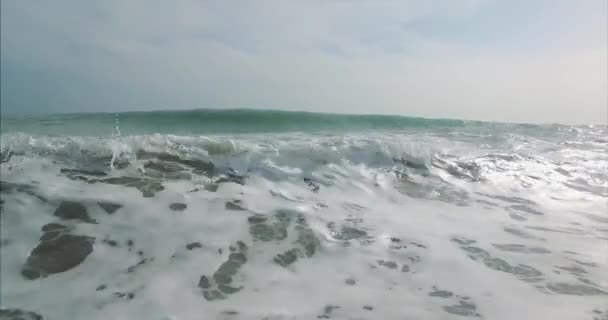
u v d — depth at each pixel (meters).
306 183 4.60
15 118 10.32
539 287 2.66
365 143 6.02
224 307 2.48
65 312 2.47
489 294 2.59
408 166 5.39
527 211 4.13
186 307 2.49
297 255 3.12
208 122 11.09
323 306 2.48
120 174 4.33
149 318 2.39
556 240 3.42
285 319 2.35
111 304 2.54
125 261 2.99
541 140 8.09
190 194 4.00
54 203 3.59
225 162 4.93
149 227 3.38
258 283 2.75
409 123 12.09
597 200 4.49
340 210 3.95
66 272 2.88
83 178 4.15
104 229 3.33
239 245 3.21
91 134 8.05
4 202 3.55
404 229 3.59
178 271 2.88
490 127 10.88
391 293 2.62
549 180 5.18
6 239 3.15
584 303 2.46
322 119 12.14
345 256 3.12
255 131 9.76
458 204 4.29
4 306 2.53
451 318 2.33
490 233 3.55
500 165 5.71
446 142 7.25
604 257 3.11
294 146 5.70
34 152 4.56
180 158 4.88
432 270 2.91
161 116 11.48
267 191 4.27
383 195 4.46
